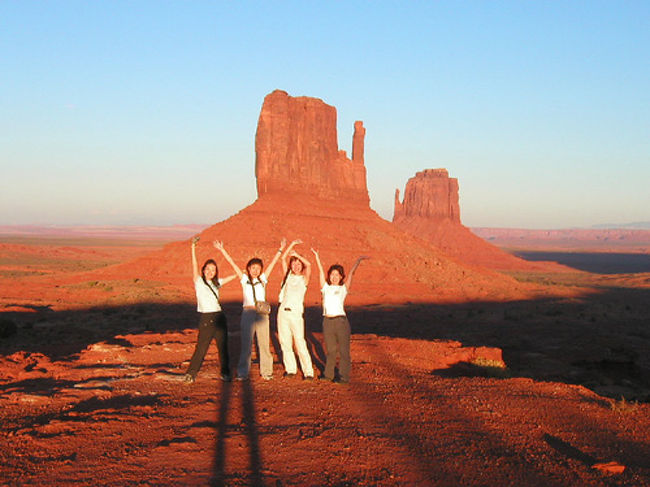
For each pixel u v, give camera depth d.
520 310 50.56
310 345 13.24
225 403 6.89
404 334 32.59
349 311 45.75
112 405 6.59
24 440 5.05
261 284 8.51
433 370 11.52
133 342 14.13
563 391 8.73
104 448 4.96
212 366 9.84
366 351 13.00
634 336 35.53
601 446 5.68
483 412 6.92
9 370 9.25
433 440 5.64
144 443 5.17
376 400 7.41
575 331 36.09
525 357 21.58
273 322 22.94
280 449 5.13
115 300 45.34
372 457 5.03
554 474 4.74
